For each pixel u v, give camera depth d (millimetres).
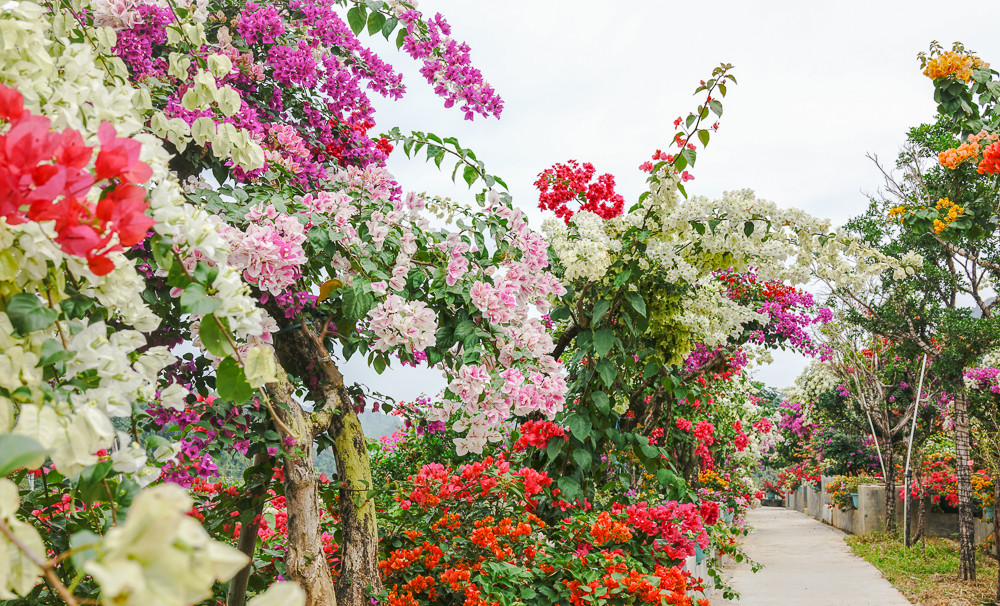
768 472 27688
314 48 4125
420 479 3883
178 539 604
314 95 4336
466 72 3809
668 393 5559
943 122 7363
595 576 3068
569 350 5758
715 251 4074
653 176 3861
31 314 1087
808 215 3822
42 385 1105
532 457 4426
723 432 8586
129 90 1531
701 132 3602
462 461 5535
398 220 2928
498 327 3000
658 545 3850
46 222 1062
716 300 4703
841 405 15992
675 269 3961
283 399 2686
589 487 4496
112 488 1258
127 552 580
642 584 3062
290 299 2789
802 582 8680
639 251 4000
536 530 3713
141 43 3029
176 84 3154
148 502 587
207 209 2516
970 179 6652
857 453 16078
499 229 3289
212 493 3201
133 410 1424
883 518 13180
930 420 12609
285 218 2422
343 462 3127
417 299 3072
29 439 715
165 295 2666
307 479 2652
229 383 1426
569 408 4309
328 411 2975
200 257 1545
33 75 1273
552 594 3162
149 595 571
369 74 4508
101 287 1327
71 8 2010
